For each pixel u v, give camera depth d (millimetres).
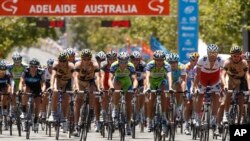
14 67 39625
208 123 31812
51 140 34156
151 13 56688
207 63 32344
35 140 34406
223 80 31391
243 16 58938
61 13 57219
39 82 36250
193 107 34844
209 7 69000
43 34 85500
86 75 33906
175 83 37375
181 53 56938
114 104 34000
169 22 91812
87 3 57031
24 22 83000
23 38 83438
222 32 64250
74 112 32812
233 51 31703
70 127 34188
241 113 31750
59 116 34062
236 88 32688
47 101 38500
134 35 104688
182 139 35312
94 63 33844
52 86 33312
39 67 37125
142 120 39250
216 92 31719
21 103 36500
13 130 41250
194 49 56906
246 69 32188
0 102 37469
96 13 57031
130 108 33969
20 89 35469
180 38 56844
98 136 36875
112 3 56875
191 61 39094
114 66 34594
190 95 37562
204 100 32000
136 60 39344
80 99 32500
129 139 35219
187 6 56656
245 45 58406
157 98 31344
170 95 32094
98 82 33719
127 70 34656
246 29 57719
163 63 32906
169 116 31812
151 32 96438
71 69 34094
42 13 57312
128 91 33562
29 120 35312
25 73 36156
